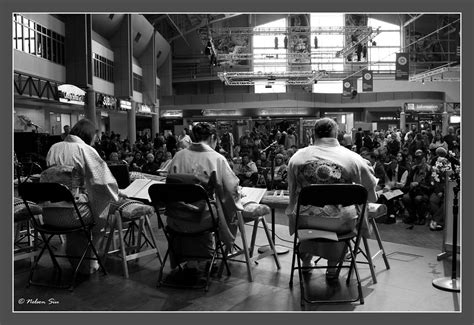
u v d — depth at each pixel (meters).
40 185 3.11
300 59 24.36
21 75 14.53
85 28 17.48
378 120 29.52
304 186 3.05
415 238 4.98
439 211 5.42
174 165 3.48
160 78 32.38
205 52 19.16
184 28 30.88
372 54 31.30
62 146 3.47
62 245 4.60
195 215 3.29
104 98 20.28
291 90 31.73
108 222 3.88
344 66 29.73
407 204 5.86
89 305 2.95
